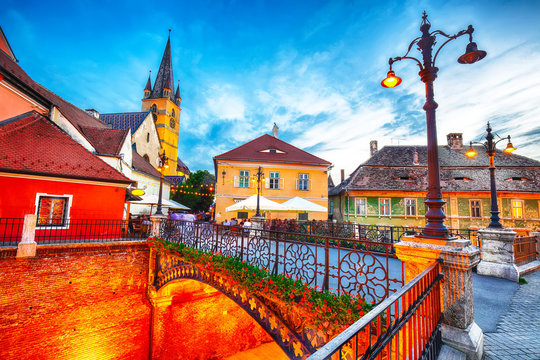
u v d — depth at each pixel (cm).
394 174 2462
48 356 922
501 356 353
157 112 4938
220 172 2342
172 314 1170
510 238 804
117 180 1240
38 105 1422
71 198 1137
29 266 899
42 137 1247
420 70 420
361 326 159
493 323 473
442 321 333
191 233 962
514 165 2358
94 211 1192
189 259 858
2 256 853
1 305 847
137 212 2541
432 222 373
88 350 999
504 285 729
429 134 398
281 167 2423
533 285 730
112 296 1058
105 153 1719
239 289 659
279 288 503
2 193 992
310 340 474
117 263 1074
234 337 1361
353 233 1180
